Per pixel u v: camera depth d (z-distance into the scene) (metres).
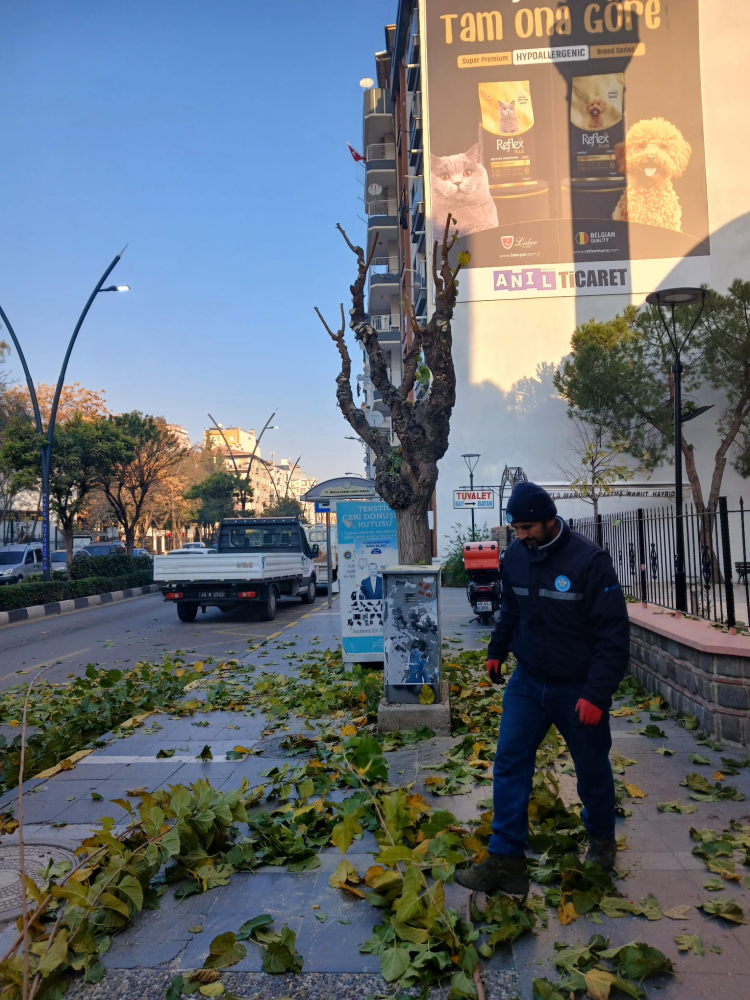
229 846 4.01
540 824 4.05
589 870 3.36
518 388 27.69
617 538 9.76
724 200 27.39
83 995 2.90
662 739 5.64
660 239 27.41
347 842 3.58
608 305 27.48
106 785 5.32
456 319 27.88
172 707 7.70
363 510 9.03
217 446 77.69
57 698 8.84
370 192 45.47
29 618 20.17
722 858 3.65
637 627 7.41
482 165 27.86
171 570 16.50
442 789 4.72
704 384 25.70
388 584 6.37
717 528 7.67
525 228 27.72
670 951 2.96
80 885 3.35
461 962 2.88
